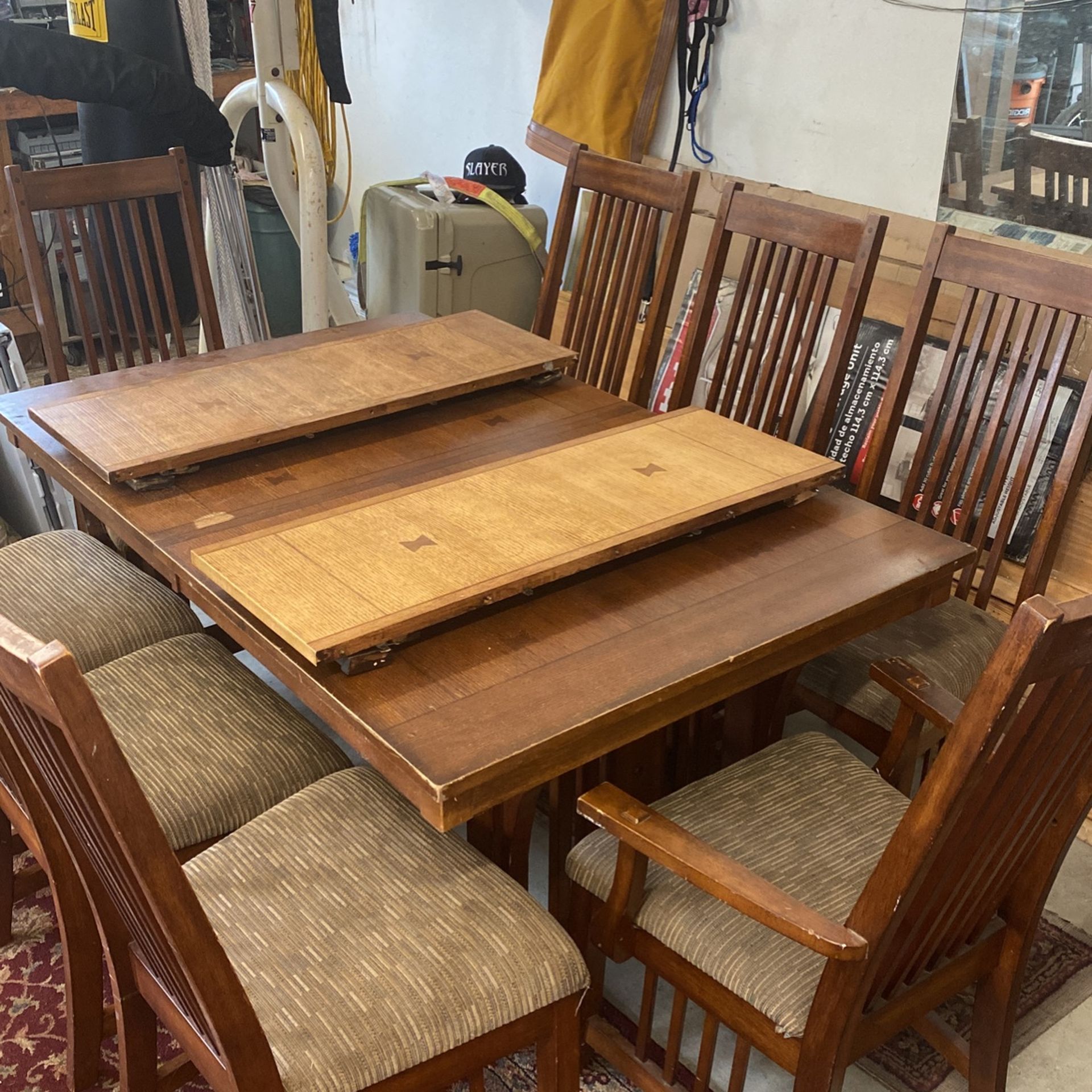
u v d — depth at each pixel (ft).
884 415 6.95
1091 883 7.13
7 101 12.28
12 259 12.92
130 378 6.85
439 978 4.28
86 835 3.86
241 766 5.38
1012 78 8.23
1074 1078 5.84
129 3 10.47
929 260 6.68
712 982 4.66
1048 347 6.32
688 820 5.12
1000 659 3.27
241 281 11.02
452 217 10.95
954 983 4.89
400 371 6.77
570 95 10.51
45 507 8.91
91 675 5.93
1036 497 8.11
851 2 9.03
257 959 4.32
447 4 12.68
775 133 9.93
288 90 10.73
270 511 5.61
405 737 4.17
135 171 7.87
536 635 4.79
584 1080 5.78
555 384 7.17
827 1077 4.30
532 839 7.21
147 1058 4.93
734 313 7.54
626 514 5.31
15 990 6.15
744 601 5.04
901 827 3.70
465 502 5.39
